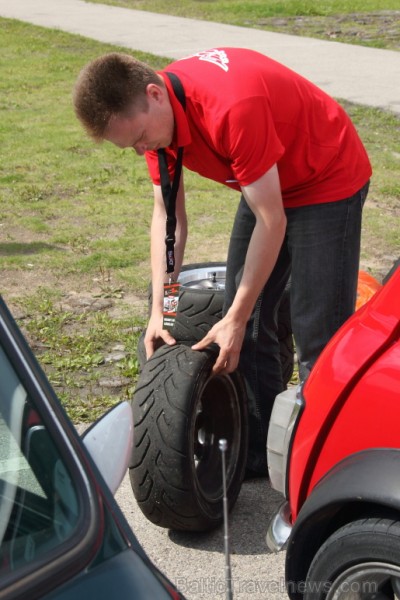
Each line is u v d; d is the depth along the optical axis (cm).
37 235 809
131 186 965
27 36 1980
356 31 2000
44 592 180
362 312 321
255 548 392
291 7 2350
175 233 414
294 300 398
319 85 1427
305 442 317
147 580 189
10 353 218
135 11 2364
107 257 748
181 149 362
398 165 1002
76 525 194
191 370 379
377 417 296
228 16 2269
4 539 191
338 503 291
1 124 1244
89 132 352
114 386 539
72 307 652
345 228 388
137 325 618
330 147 379
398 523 283
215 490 402
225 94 346
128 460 231
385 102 1305
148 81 345
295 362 552
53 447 207
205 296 444
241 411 415
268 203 355
